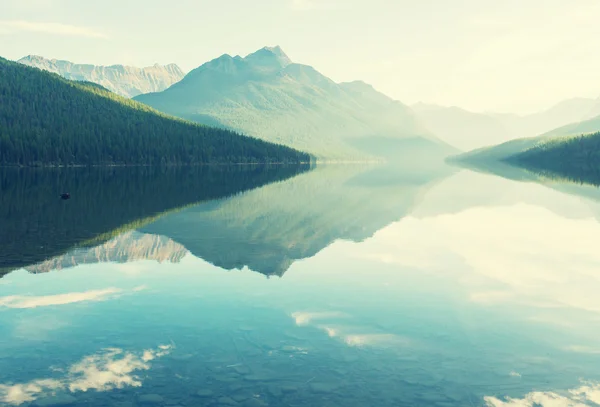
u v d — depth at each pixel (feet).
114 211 187.42
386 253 118.11
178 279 91.76
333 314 72.74
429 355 58.39
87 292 82.64
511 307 77.10
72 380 51.19
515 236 143.95
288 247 124.16
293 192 299.79
